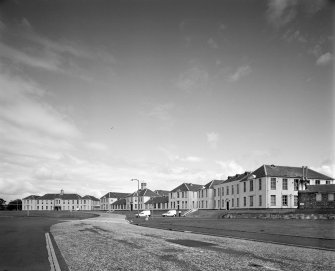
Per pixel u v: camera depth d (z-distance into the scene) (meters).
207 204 104.69
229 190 90.88
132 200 162.12
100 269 14.92
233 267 14.93
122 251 20.42
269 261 16.38
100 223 56.09
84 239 28.36
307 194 63.91
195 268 14.80
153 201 145.12
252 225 40.62
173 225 47.00
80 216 100.69
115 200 198.62
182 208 121.88
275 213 56.81
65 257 18.41
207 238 28.12
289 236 27.55
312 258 17.17
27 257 18.48
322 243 22.94
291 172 76.88
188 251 20.09
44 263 16.59
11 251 21.09
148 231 37.06
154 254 19.00
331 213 52.25
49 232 37.00
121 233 34.31
